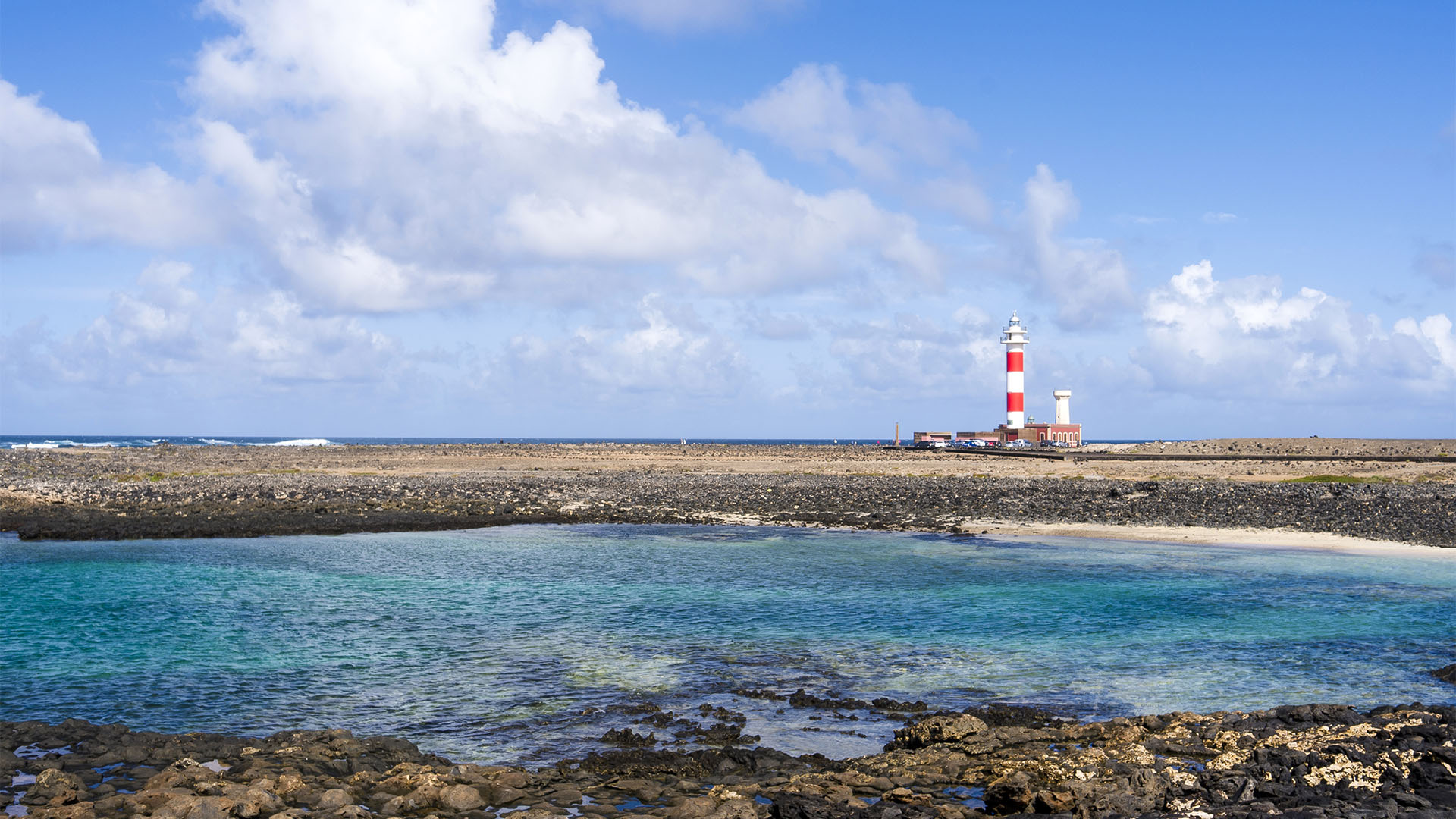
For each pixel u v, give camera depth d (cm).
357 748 1568
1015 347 16512
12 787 1353
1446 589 3362
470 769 1448
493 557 4212
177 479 8019
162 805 1234
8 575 3622
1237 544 4678
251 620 2792
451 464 11044
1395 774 1320
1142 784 1299
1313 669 2247
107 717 1866
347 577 3622
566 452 14538
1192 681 2136
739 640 2558
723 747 1627
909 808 1266
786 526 5544
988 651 2431
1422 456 10169
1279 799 1267
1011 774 1395
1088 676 2181
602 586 3428
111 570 3744
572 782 1437
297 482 7981
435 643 2506
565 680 2142
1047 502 6662
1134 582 3534
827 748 1677
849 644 2514
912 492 7462
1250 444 13262
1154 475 8975
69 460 10212
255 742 1602
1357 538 4822
